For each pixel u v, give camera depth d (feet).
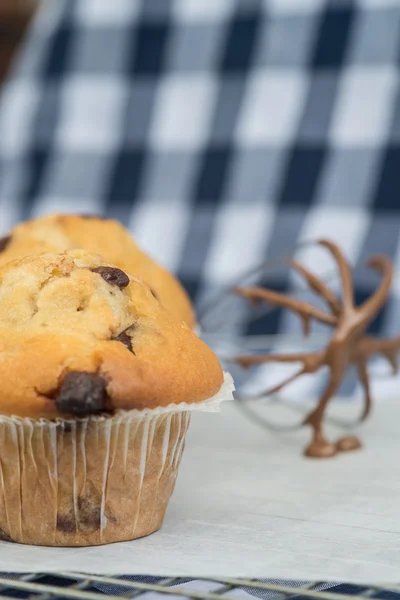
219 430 2.30
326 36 3.29
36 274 1.68
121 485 1.66
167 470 1.70
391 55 3.20
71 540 1.65
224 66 3.39
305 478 1.96
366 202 3.11
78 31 3.55
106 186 3.42
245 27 3.39
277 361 2.13
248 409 2.31
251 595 1.53
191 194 3.32
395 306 2.95
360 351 2.15
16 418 1.60
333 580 1.51
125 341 1.64
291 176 3.22
